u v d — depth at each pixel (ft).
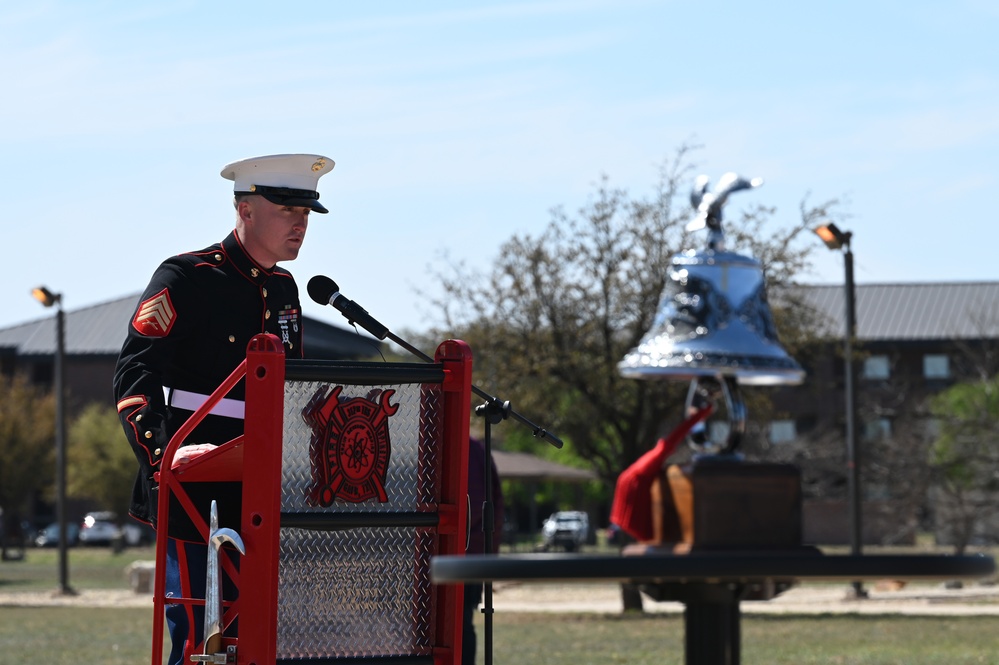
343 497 18.89
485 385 111.86
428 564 19.47
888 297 313.73
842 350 116.47
